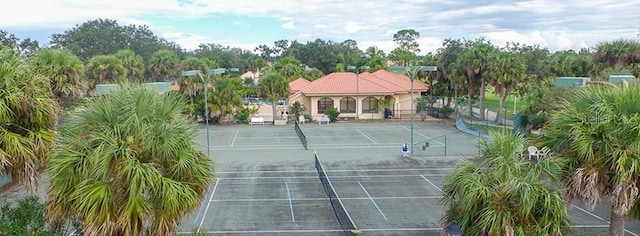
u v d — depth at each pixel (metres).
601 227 18.08
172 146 8.82
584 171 10.25
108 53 120.50
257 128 51.19
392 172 28.66
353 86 58.22
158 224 8.54
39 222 9.80
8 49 9.66
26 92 9.18
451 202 11.45
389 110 58.41
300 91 59.69
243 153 35.50
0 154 8.38
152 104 9.19
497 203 10.13
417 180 26.52
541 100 36.41
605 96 10.61
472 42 59.94
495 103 75.12
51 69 29.08
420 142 37.25
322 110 58.28
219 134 46.50
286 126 52.78
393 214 20.14
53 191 8.65
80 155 8.47
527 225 10.12
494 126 46.56
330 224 18.73
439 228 18.25
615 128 10.20
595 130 10.30
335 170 29.31
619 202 10.10
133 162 8.31
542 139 11.70
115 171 8.41
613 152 10.04
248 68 124.62
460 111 60.19
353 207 21.28
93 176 8.36
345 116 57.75
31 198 10.40
